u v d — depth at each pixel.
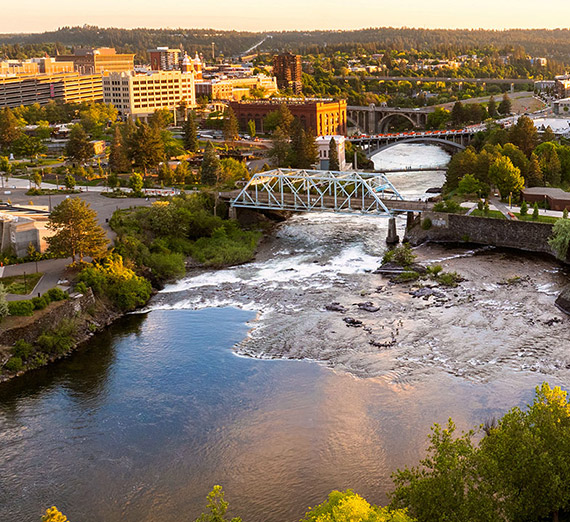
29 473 93.06
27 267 158.00
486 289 152.38
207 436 100.00
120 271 153.38
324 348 125.31
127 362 123.25
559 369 114.94
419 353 122.06
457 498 68.62
